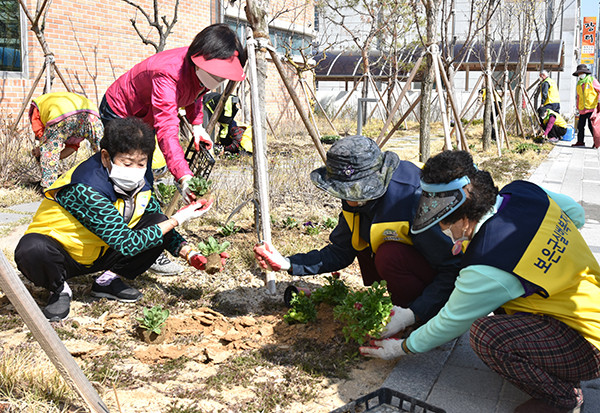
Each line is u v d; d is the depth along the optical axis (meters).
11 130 8.63
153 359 3.21
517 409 2.67
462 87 29.11
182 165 3.85
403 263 3.24
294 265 3.63
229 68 3.96
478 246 2.55
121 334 3.52
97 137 6.91
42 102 6.95
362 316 3.12
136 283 4.36
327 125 18.75
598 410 2.75
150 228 3.53
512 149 13.86
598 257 5.30
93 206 3.42
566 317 2.53
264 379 3.01
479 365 3.23
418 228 2.60
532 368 2.53
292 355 3.27
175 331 3.55
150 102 4.35
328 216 6.77
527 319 2.57
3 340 3.30
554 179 9.56
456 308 2.63
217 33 3.96
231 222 5.77
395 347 3.00
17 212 6.46
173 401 2.76
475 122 21.41
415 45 18.30
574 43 28.69
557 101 16.84
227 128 11.33
